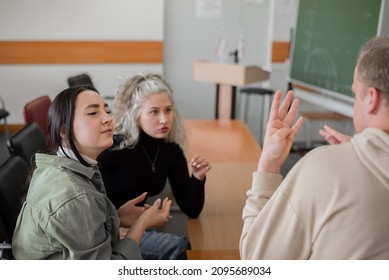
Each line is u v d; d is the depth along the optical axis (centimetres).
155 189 194
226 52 469
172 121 184
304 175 84
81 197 116
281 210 86
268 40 520
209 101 554
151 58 528
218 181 213
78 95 124
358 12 322
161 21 516
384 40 87
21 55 513
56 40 512
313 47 387
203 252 149
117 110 183
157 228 198
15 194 159
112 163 182
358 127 89
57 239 114
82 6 505
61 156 123
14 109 529
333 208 80
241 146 272
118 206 189
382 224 79
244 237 92
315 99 394
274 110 103
